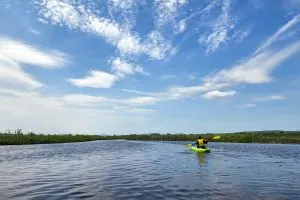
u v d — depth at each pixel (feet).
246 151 135.74
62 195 43.34
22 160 96.63
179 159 99.60
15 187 49.65
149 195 43.47
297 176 62.80
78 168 76.33
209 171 70.18
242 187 50.11
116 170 72.33
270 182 55.21
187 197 42.32
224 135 258.57
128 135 372.79
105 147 174.70
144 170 72.23
